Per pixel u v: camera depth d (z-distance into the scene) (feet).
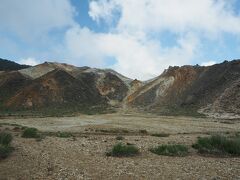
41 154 57.47
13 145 66.13
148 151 64.39
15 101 361.30
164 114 259.19
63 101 384.88
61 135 100.83
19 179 42.06
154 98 398.21
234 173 46.50
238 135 101.65
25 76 456.86
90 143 73.97
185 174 45.44
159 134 115.55
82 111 304.30
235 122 184.03
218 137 69.36
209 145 65.41
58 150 62.54
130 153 59.72
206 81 353.31
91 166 49.47
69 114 260.21
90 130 132.77
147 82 492.95
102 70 527.81
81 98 408.67
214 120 197.36
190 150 67.00
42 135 94.84
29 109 343.26
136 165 50.78
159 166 50.29
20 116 231.50
